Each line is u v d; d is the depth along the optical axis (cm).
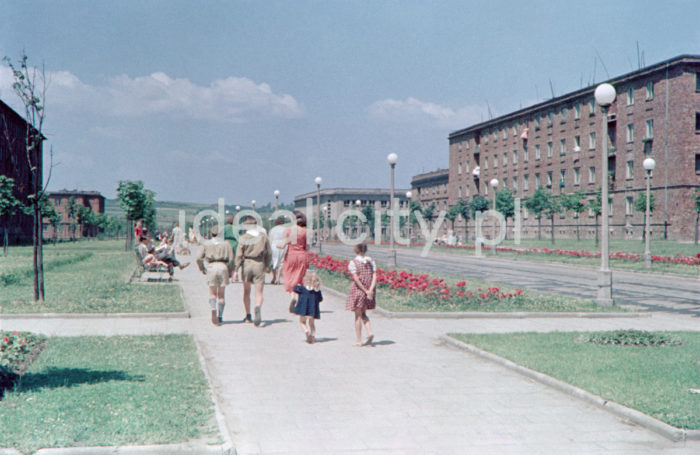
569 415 621
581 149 6538
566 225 6450
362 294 974
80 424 536
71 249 4978
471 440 548
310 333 1005
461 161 9431
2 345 852
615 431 575
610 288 1510
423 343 1016
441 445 535
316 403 658
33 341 929
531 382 753
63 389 654
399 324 1218
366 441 542
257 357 893
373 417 611
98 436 512
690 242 4969
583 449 529
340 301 1584
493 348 930
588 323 1259
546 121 7212
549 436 560
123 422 543
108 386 671
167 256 2077
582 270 2955
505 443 541
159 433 521
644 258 2958
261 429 572
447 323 1236
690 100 5131
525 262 3628
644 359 848
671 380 725
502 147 8244
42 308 1300
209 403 620
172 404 608
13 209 3978
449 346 991
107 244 7031
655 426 572
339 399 673
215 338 1044
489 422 598
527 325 1217
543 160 7281
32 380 693
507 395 693
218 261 1176
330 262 2320
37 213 1427
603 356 869
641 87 5588
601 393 668
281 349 955
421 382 751
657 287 2119
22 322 1173
